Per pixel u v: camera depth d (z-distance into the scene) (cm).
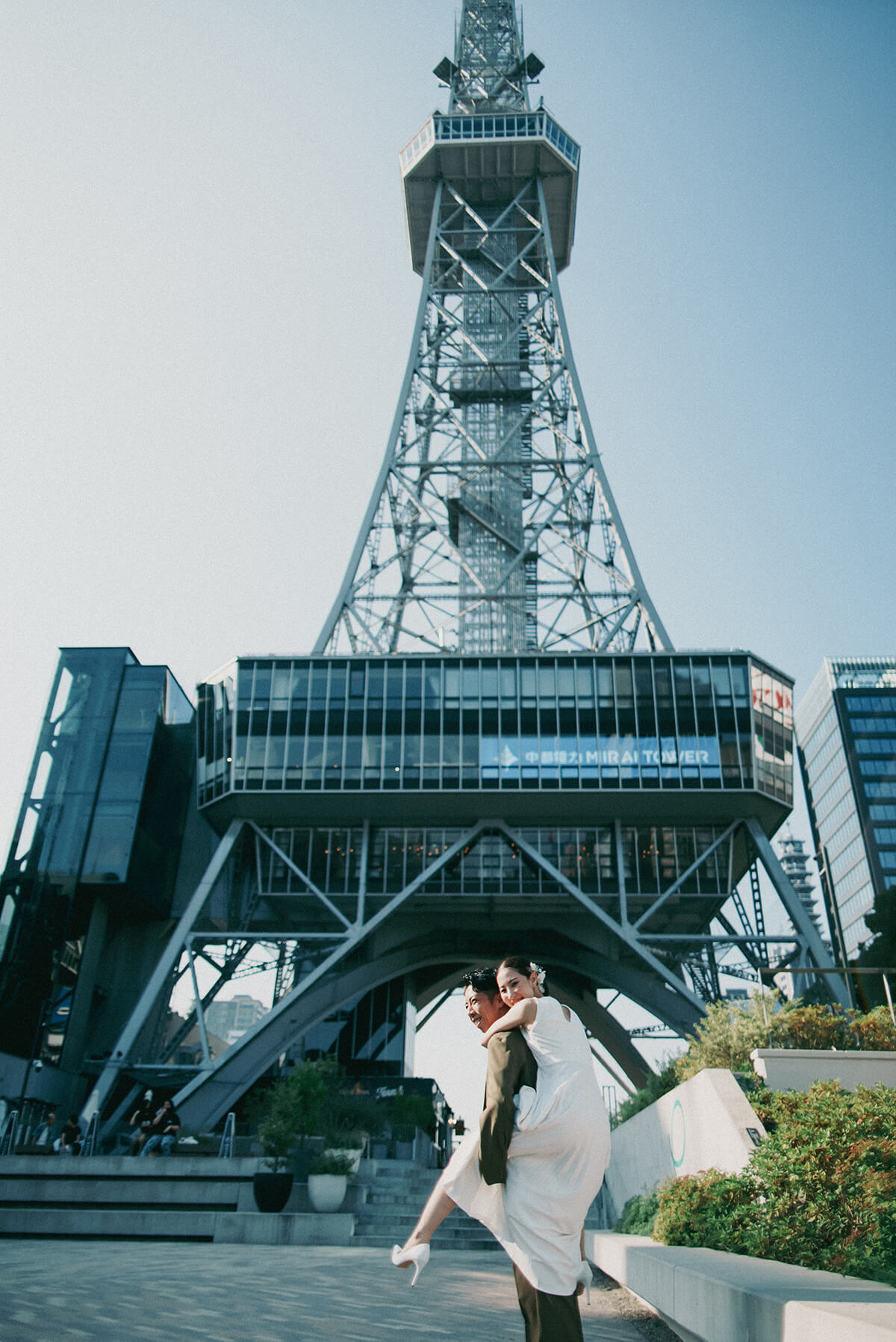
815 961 6619
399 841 7531
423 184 10819
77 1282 1292
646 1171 2155
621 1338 1055
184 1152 3706
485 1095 499
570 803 7231
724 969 7000
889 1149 1067
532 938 7994
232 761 7281
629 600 8069
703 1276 696
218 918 7375
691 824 7456
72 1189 3112
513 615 8675
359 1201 3097
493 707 7344
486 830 7525
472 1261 2109
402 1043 7738
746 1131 1345
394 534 8644
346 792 7169
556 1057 509
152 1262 1686
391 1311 1148
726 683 7344
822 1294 537
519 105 11419
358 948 7888
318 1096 3120
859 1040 2352
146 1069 6425
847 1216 990
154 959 7525
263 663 7562
